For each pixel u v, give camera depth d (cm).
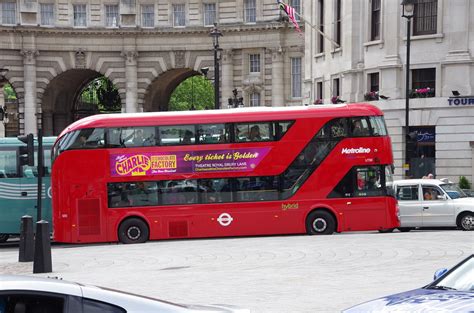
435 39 4712
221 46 8000
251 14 7900
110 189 3072
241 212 3069
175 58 8119
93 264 2433
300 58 7794
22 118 7988
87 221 3058
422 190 3319
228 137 3088
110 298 743
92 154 3067
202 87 12531
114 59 8169
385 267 2095
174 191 3080
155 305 757
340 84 5325
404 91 4831
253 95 7988
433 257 2256
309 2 5997
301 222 3073
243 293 1745
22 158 2477
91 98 9612
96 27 8038
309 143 3086
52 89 8438
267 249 2608
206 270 2191
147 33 8088
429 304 878
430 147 4769
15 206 3400
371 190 3075
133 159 3070
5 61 7888
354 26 5144
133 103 8150
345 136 3086
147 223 3070
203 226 3067
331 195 3075
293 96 7844
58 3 7988
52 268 2339
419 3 4788
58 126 8788
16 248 3459
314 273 2038
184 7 8069
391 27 4844
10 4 7850
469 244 2545
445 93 4678
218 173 3078
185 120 3091
